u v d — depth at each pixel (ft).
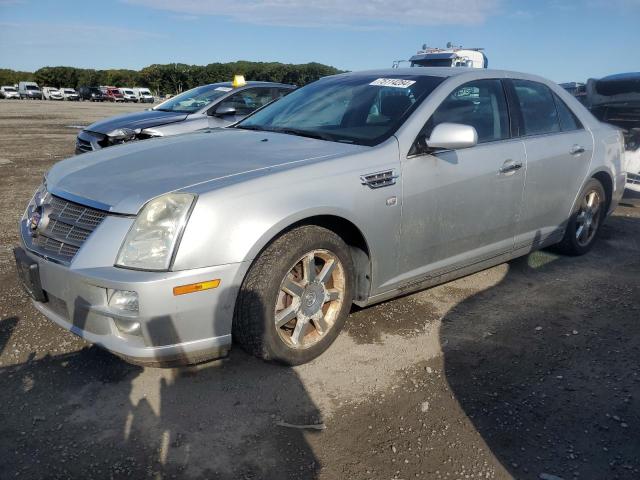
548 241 15.31
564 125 15.34
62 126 67.10
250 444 8.17
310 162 10.07
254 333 9.36
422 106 11.80
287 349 9.84
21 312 11.98
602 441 8.47
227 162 10.03
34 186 26.68
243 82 29.66
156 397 9.21
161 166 9.94
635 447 8.36
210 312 8.72
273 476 7.57
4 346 10.61
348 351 10.85
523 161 13.38
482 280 14.87
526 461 8.00
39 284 9.34
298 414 8.90
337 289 10.55
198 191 8.77
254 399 9.24
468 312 12.83
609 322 12.51
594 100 24.72
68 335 11.07
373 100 12.58
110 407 8.92
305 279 9.91
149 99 214.07
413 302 13.23
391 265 11.14
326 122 12.60
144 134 25.23
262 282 9.19
